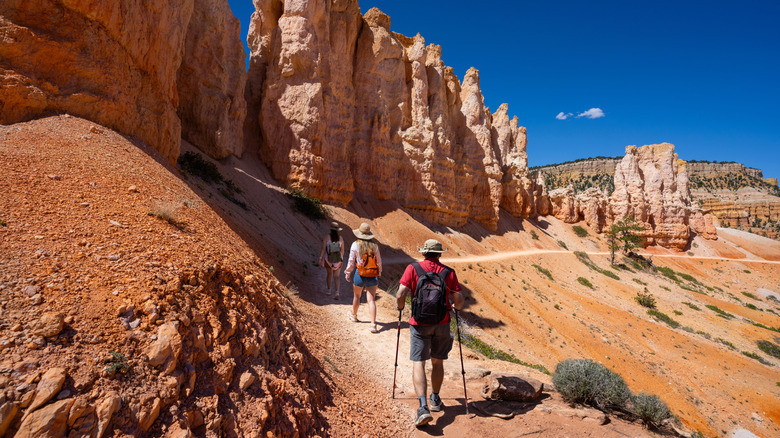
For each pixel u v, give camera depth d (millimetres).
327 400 4359
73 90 7977
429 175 42000
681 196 86875
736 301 57344
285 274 10664
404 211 38625
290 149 28156
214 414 2812
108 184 5512
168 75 12078
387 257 28422
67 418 2119
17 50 7090
